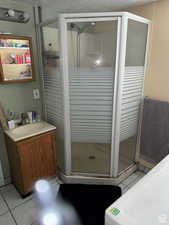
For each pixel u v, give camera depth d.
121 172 2.23
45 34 2.03
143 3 1.94
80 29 1.70
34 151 1.90
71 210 1.50
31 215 1.74
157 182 1.12
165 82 1.97
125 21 1.57
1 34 1.75
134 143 2.35
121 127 2.01
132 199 0.99
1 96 1.99
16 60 1.92
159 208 0.93
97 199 1.62
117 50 1.66
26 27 2.03
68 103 1.91
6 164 2.19
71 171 2.21
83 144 2.12
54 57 1.94
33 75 2.09
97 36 1.71
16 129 2.03
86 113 1.94
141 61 2.05
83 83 1.84
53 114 2.23
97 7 2.12
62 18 1.63
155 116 2.07
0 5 1.80
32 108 2.31
